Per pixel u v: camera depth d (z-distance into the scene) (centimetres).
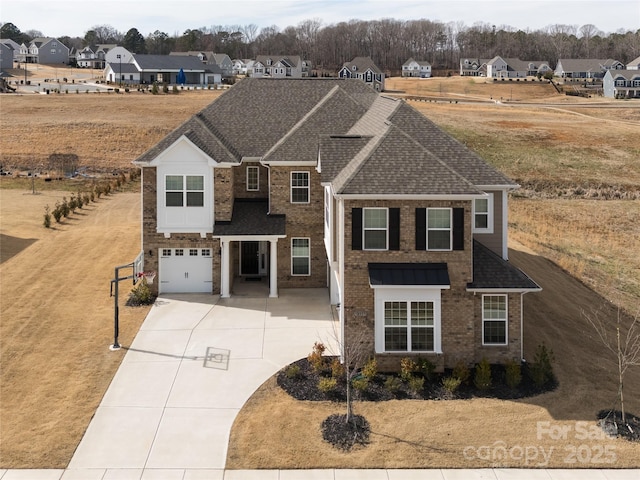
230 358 2144
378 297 2044
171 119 8156
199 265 2875
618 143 7419
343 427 1686
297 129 3031
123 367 2062
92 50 17825
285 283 2980
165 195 2802
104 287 2877
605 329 2580
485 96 13050
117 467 1523
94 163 6412
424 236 2077
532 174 6191
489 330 2112
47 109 8469
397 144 2228
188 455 1576
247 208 2973
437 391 1917
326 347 2230
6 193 5225
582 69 16725
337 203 2331
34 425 1703
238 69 18512
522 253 3628
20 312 2528
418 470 1516
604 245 4153
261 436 1661
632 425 1733
